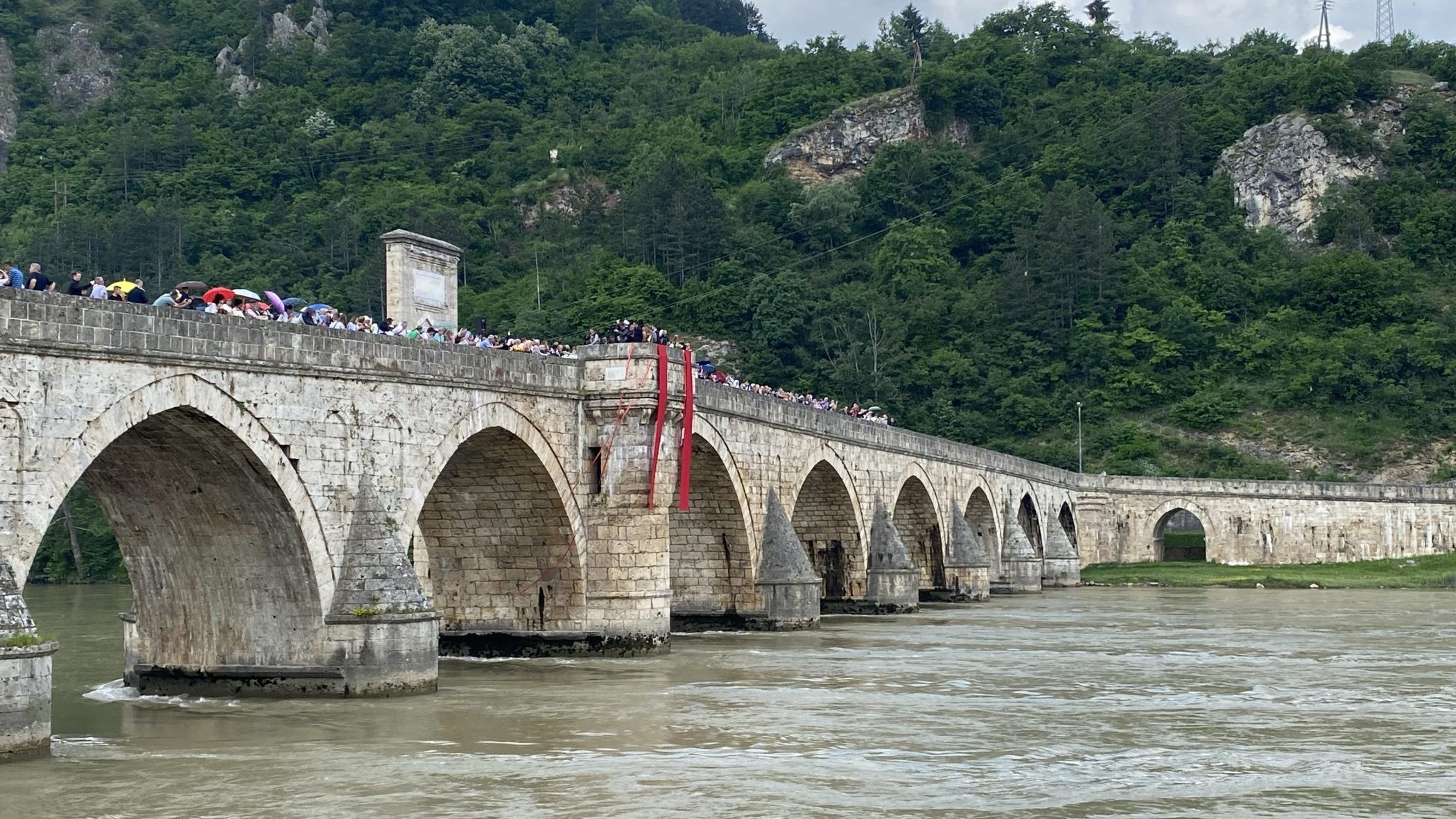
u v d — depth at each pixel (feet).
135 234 567.18
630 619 189.98
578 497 189.98
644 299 583.58
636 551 190.19
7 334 115.75
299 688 148.05
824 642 221.05
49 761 116.98
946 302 622.54
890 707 153.89
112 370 123.75
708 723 142.00
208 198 631.15
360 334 150.41
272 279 567.59
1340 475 523.29
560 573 191.01
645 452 190.19
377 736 131.03
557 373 185.78
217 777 113.60
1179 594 369.50
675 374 193.47
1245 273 636.07
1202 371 584.40
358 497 149.79
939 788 112.78
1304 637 239.30
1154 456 542.16
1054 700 160.35
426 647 152.56
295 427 142.41
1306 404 558.56
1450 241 644.27
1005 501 380.99
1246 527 455.63
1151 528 462.60
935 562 328.90
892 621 266.77
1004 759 124.47
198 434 136.05
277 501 141.69
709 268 627.87
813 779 115.65
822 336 588.50
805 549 283.79
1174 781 116.06
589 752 125.59
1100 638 234.17
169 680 153.89
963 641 226.99
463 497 190.19
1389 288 610.24
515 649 191.62
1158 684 174.19
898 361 584.40
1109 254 623.77
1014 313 610.24
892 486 298.56
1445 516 443.73
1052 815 104.22
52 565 432.66
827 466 267.39
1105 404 576.20
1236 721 145.79
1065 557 407.23
